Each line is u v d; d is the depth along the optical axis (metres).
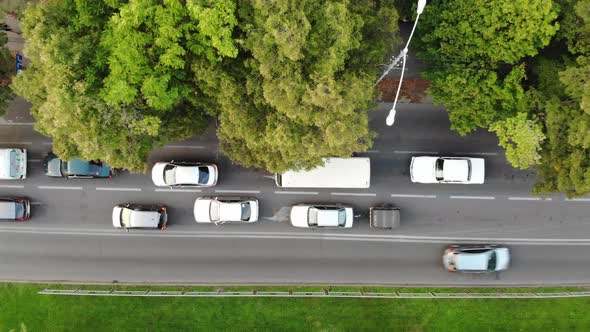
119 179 30.98
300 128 22.02
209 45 20.95
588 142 22.09
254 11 20.69
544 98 24.00
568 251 31.23
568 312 30.86
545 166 25.47
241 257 31.09
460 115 26.25
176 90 21.64
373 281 31.09
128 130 22.02
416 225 31.25
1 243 31.00
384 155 31.27
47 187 30.95
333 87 20.17
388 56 25.55
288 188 31.06
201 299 30.53
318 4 20.55
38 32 20.91
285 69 20.58
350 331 30.53
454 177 29.77
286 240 31.17
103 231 31.03
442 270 31.17
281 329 30.50
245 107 22.48
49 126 21.77
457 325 30.72
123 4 20.72
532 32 22.56
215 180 30.34
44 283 30.86
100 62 20.84
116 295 30.38
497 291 31.09
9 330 30.38
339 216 29.94
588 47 22.91
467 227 31.27
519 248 31.28
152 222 29.89
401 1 27.12
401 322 30.69
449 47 24.55
